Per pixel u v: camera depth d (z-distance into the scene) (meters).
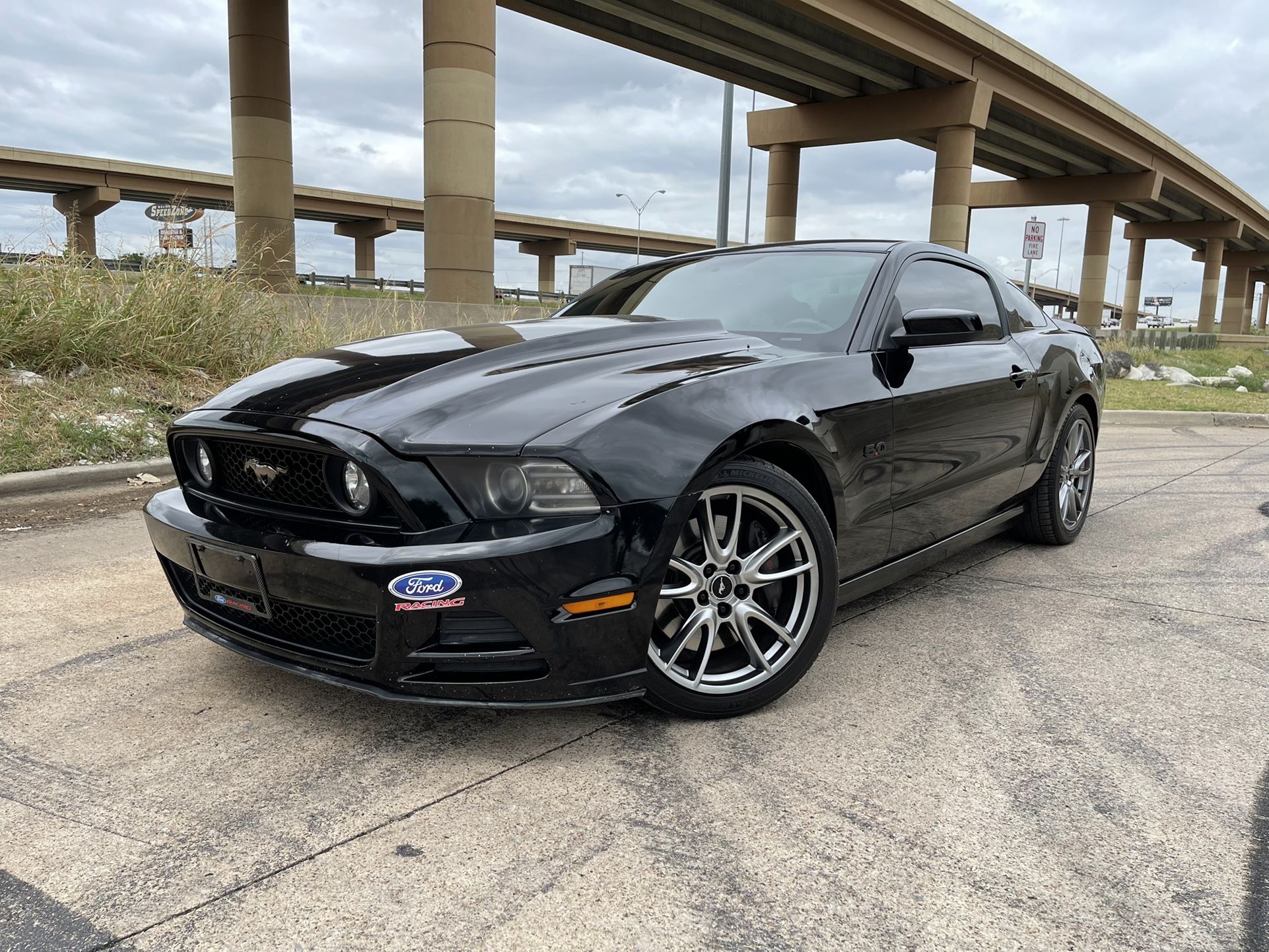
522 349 2.50
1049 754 2.17
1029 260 12.24
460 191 14.49
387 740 2.21
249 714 2.34
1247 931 1.53
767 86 27.05
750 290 3.21
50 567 3.63
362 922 1.53
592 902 1.59
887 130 26.86
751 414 2.23
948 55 23.97
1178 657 2.83
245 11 18.69
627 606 2.02
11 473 4.93
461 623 1.96
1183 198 46.50
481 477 1.94
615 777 2.04
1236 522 4.82
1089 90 29.30
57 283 6.50
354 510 2.05
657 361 2.45
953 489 3.16
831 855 1.74
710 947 1.48
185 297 7.05
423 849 1.75
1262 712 2.43
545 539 1.92
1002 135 33.56
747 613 2.30
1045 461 3.91
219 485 2.38
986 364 3.35
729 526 2.27
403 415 2.06
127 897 1.59
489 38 14.46
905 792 1.98
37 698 2.43
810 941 1.50
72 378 6.28
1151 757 2.16
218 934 1.50
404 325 8.39
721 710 2.31
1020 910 1.58
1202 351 31.47
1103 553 4.13
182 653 2.76
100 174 49.31
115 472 5.18
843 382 2.58
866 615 3.22
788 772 2.07
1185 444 8.39
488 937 1.50
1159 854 1.76
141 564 3.68
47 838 1.78
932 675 2.66
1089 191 38.47
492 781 2.01
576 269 34.06
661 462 2.04
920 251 3.36
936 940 1.50
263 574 2.12
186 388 6.64
